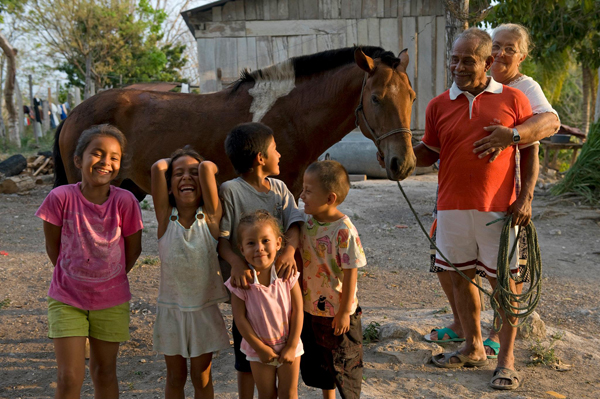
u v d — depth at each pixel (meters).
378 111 3.37
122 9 25.70
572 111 26.12
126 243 2.63
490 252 3.18
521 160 3.23
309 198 2.42
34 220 8.30
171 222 2.46
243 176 2.54
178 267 2.42
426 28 13.26
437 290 5.32
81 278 2.44
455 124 3.15
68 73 29.67
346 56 3.76
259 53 13.49
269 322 2.31
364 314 4.49
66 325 2.38
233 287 2.33
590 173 9.17
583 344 3.82
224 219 2.48
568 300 4.96
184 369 2.57
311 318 2.55
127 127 4.20
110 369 2.59
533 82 3.40
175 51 35.19
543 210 8.50
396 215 8.59
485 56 3.04
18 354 3.74
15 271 5.79
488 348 3.59
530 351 3.64
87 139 2.47
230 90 4.02
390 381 3.21
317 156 3.89
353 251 2.41
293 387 2.39
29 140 21.77
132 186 4.54
